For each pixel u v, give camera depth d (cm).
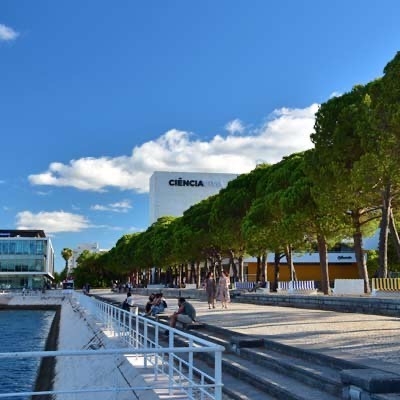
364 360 906
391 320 1730
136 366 1255
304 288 4100
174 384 1034
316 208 3077
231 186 4919
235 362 1152
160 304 2458
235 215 4741
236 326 1661
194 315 1822
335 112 2736
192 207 6875
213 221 5006
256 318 1973
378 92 2272
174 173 12788
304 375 923
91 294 7762
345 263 7769
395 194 2672
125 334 1736
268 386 931
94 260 13212
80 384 1684
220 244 5128
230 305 3103
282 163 4197
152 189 13075
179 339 1598
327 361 957
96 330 2366
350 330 1430
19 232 13400
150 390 996
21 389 2338
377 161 2252
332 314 2080
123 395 1172
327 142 2773
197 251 6141
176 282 9800
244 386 1000
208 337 1516
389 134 2125
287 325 1639
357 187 2461
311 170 2838
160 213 12625
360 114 2517
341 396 802
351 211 3014
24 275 11762
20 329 5362
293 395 831
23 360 3134
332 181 2677
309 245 3828
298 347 1095
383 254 2573
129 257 10369
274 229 3712
